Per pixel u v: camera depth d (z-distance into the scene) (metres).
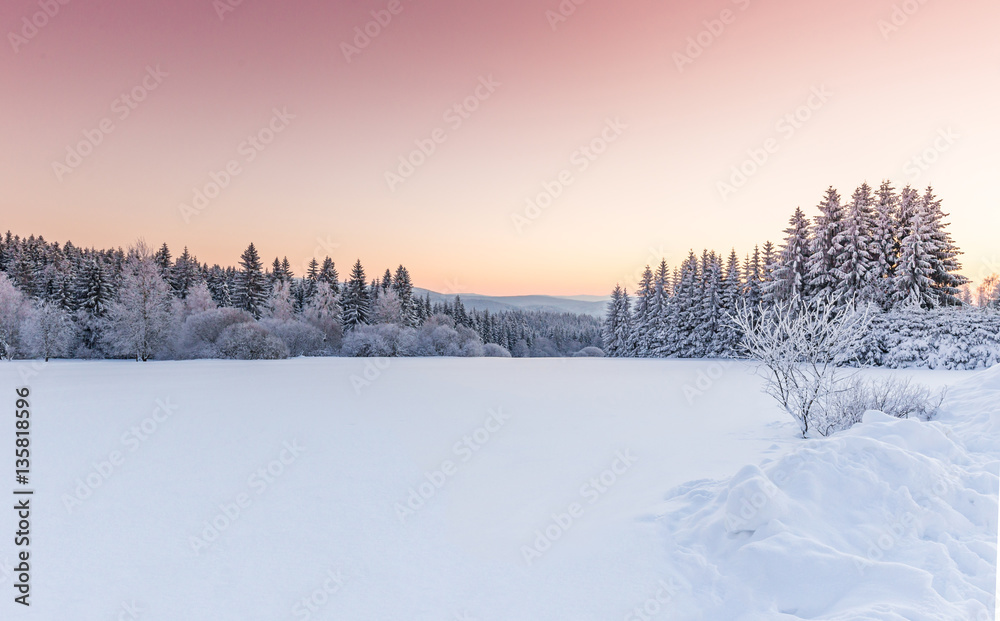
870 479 4.19
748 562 3.51
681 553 3.91
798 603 3.16
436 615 3.21
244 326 36.38
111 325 35.69
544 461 7.24
